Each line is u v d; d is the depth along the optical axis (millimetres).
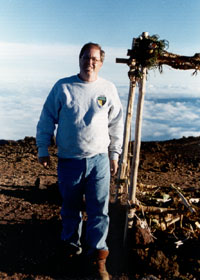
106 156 2381
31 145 7758
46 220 3225
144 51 2654
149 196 3330
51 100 2379
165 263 2400
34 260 2504
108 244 2727
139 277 2361
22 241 2771
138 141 2633
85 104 2285
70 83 2318
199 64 2854
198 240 2648
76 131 2285
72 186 2367
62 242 2580
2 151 7062
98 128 2297
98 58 2293
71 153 2338
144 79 2654
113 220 3031
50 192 3998
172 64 2840
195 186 4895
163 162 6566
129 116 3203
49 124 2412
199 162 6602
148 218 2795
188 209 2756
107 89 2336
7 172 5223
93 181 2348
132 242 2574
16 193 4039
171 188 3439
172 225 2830
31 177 4957
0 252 2600
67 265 2438
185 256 2535
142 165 6266
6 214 3334
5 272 2348
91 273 2330
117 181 3203
